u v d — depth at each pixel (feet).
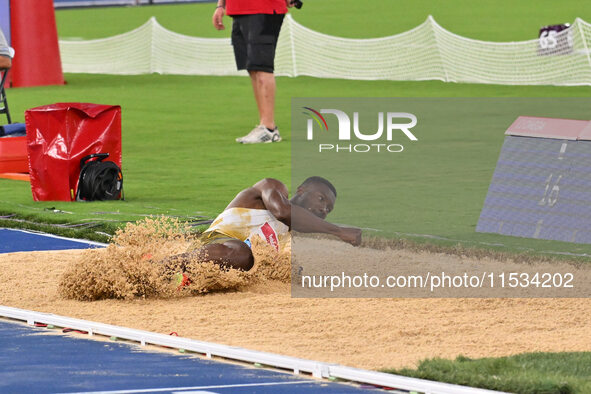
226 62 364.17
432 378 60.64
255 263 95.09
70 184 148.36
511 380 58.75
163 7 558.15
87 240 122.42
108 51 390.42
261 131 214.28
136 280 89.10
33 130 148.77
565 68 323.37
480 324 78.69
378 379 59.67
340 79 325.01
